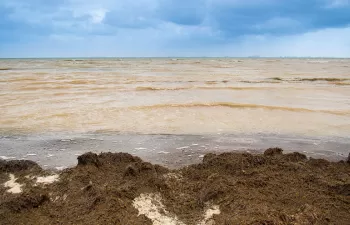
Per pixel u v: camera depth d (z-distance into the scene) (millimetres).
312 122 13570
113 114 14539
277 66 68625
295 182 6719
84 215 5402
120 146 10055
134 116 14242
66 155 9109
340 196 6086
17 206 5617
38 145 10031
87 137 11023
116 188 6203
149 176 6910
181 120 13648
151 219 5344
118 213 5371
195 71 46844
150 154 9305
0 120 13156
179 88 23781
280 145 10375
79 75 35188
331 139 11125
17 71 41625
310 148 10070
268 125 13031
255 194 6121
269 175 7016
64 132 11625
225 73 42219
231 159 7754
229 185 6438
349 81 30984
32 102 17062
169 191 6336
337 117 14516
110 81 28312
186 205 5840
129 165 7328
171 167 8227
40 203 5852
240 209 5555
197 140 10836
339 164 7941
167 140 10781
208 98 19266
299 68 58438
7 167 7582
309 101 18812
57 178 7105
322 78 33469
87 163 7551
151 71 45656
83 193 6156
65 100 17859
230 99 19016
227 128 12508
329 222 5195
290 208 5641
